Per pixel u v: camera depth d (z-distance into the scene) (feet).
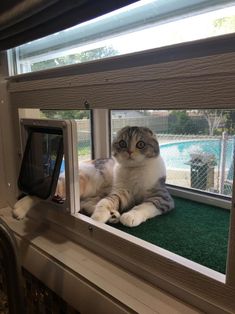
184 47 1.52
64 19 2.33
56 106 2.53
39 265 2.50
